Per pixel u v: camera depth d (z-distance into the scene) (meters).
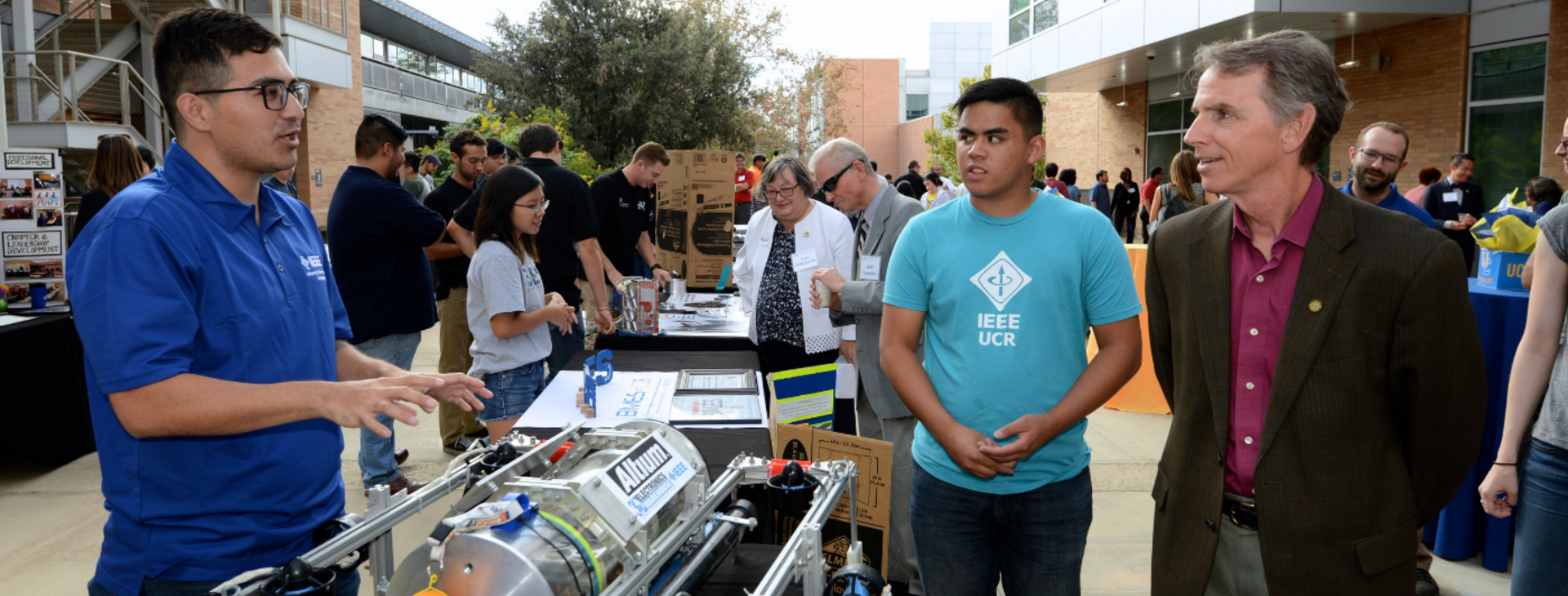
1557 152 2.52
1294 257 1.42
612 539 1.14
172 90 1.35
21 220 4.79
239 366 1.37
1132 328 1.74
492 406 3.09
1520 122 8.78
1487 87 9.09
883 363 1.86
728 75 18.56
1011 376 1.71
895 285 1.85
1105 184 13.34
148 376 1.20
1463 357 1.34
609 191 4.60
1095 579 2.88
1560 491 1.76
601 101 16.84
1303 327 1.38
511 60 17.27
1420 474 1.43
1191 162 5.18
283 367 1.43
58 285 4.93
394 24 21.11
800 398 2.76
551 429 2.17
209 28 1.32
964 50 43.47
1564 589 1.78
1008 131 1.67
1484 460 2.89
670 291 4.84
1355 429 1.38
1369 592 1.40
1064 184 12.26
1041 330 1.71
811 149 28.70
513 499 1.09
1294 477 1.40
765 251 3.32
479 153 4.55
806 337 3.16
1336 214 1.38
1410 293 1.32
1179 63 12.90
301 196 14.18
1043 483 1.75
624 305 3.59
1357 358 1.36
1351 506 1.38
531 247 3.07
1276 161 1.37
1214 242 1.50
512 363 3.05
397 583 1.11
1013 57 16.00
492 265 2.92
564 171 3.82
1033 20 15.02
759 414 2.35
